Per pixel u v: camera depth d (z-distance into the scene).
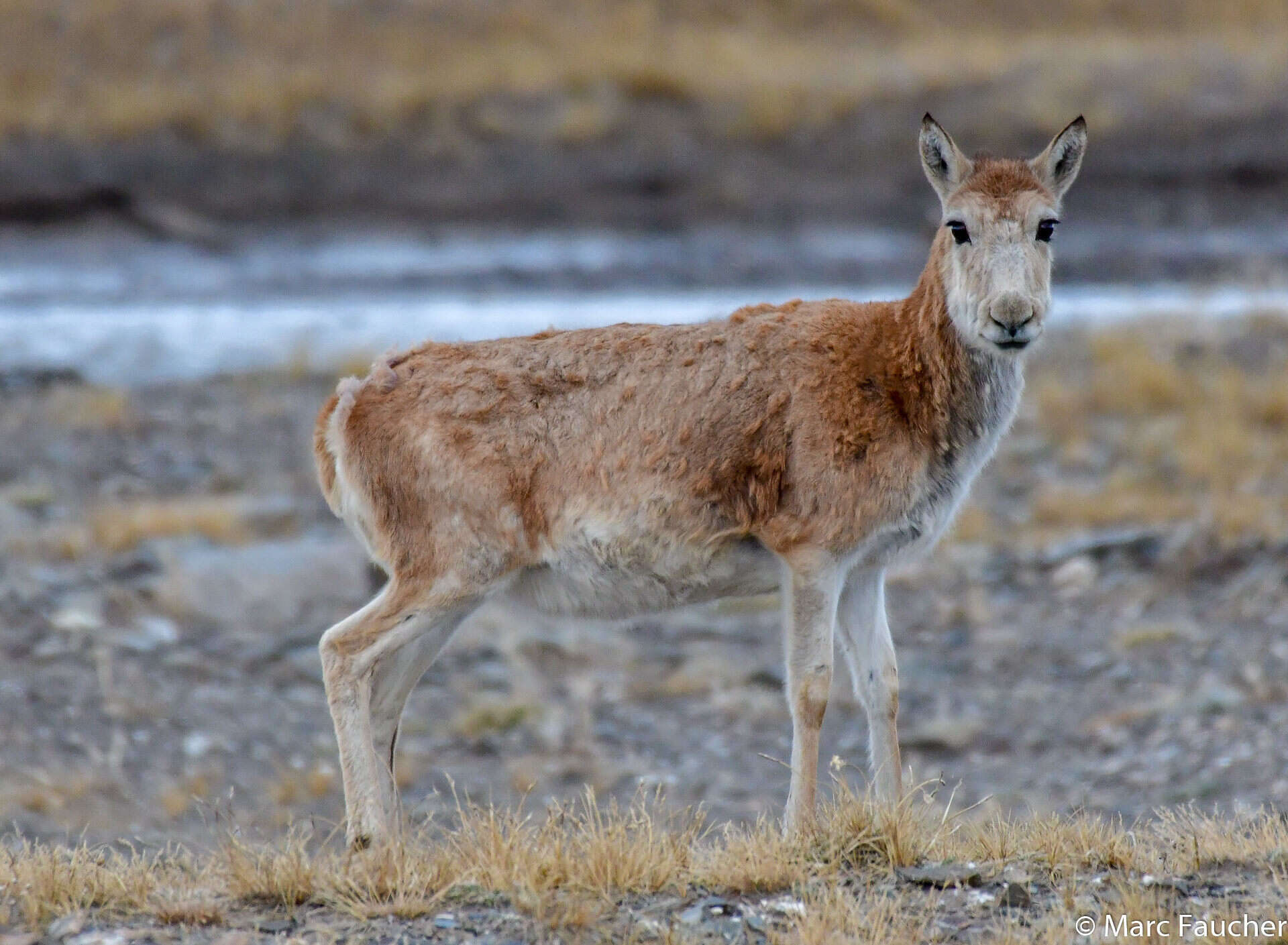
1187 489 44.03
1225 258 79.00
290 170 88.12
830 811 22.33
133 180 85.88
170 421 51.56
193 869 21.83
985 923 18.83
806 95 95.75
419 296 74.75
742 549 23.05
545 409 23.14
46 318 69.19
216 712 31.53
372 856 20.64
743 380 22.92
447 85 94.62
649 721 32.12
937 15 114.19
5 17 95.88
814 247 82.56
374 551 23.77
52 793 27.59
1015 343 22.48
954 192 23.52
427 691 33.28
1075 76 98.12
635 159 90.50
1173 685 32.72
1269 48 102.75
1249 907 19.11
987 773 29.59
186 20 98.62
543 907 19.00
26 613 35.22
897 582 39.19
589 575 23.34
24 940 18.58
